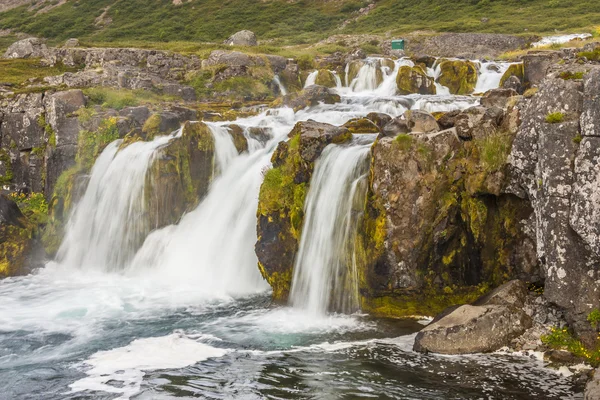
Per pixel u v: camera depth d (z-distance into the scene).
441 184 11.91
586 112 9.66
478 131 12.00
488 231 12.18
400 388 9.06
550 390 8.83
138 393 9.12
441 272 12.24
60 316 13.13
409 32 50.47
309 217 13.12
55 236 18.59
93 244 17.88
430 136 11.98
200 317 12.73
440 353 10.22
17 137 21.81
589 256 9.84
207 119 20.55
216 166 17.09
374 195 12.09
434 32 49.69
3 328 12.36
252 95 26.61
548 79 10.92
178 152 17.25
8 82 26.58
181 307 13.49
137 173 17.50
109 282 15.92
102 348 11.11
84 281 16.22
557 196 10.06
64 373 9.96
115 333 11.93
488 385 9.04
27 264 17.41
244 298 14.05
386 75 27.08
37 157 21.14
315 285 12.79
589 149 9.62
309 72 29.22
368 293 12.34
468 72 25.36
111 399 8.95
